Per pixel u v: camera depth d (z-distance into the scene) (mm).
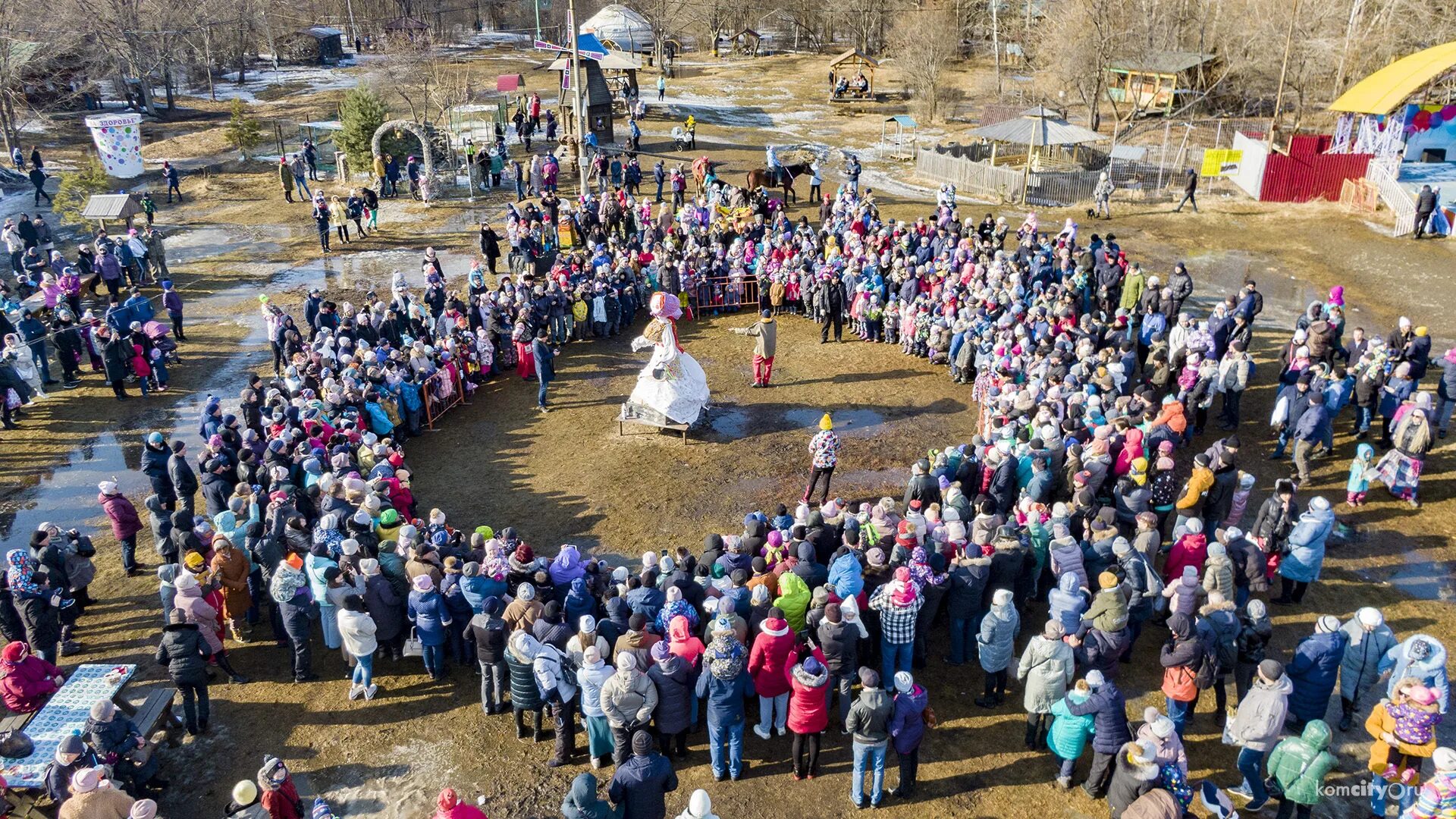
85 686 10930
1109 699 9727
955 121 50281
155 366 20688
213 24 55219
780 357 22797
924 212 33406
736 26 77125
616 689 9828
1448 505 15664
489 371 21703
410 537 12461
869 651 12078
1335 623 10367
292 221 33156
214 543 12594
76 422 19516
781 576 11492
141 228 27609
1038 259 22469
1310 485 16500
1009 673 12242
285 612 11867
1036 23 59156
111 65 50219
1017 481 14742
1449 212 29438
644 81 61719
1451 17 38562
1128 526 13406
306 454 14898
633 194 35250
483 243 26844
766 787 10555
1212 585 11484
